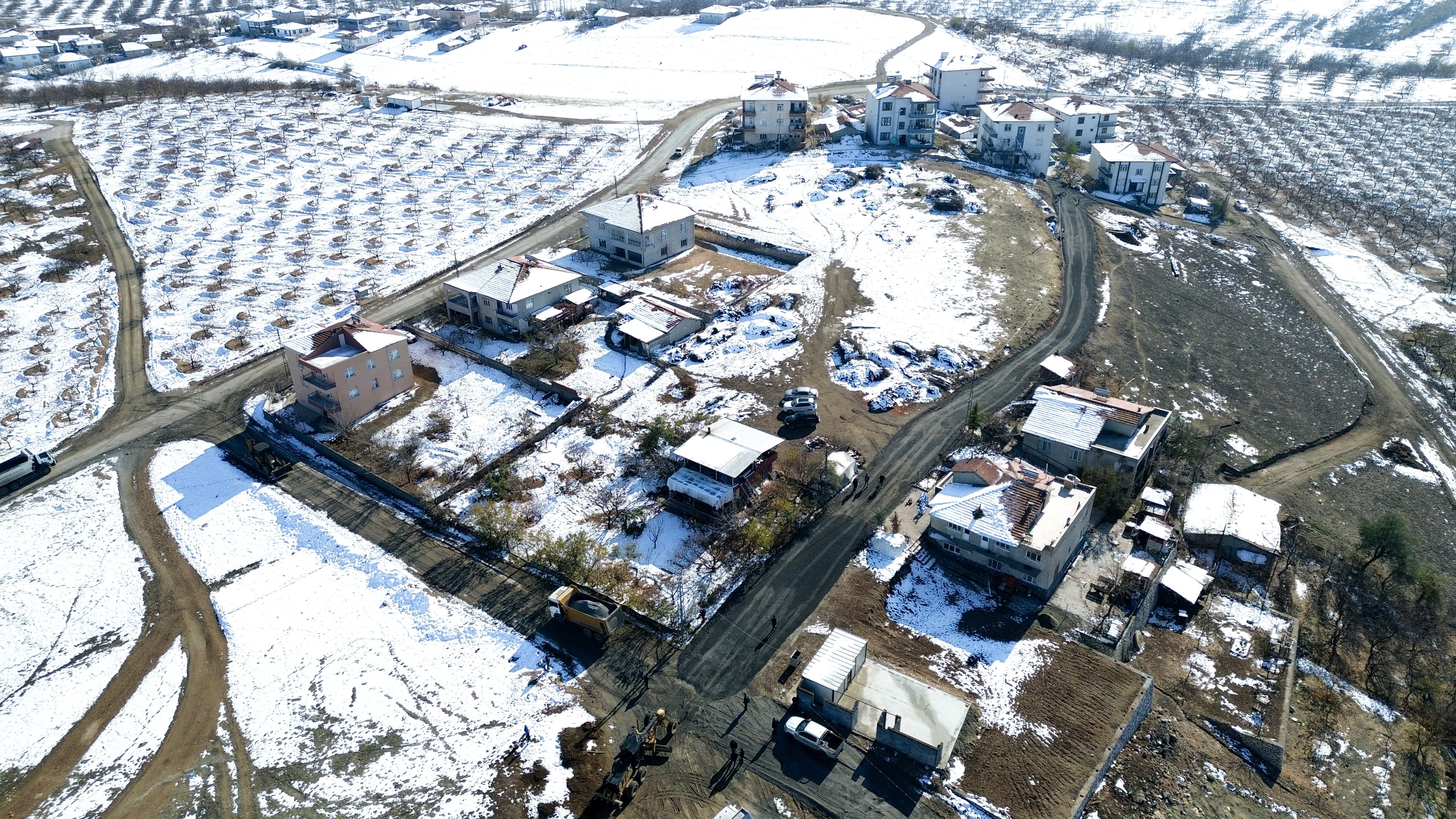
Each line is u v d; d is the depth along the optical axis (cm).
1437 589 5984
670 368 7950
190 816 4375
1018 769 4456
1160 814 4409
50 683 5144
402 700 4928
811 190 11650
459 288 8681
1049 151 12762
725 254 10231
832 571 5691
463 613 5469
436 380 7875
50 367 8275
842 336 8331
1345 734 5072
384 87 17138
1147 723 4894
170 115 15000
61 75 17788
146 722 4878
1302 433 7912
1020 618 5372
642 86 17100
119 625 5509
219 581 5806
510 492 6469
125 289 9581
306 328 8800
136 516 6400
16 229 10706
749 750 4566
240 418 7494
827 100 15738
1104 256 10362
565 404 7475
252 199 11812
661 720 4641
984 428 6969
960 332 8462
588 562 5769
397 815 4325
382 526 6228
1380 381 8838
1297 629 5603
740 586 5581
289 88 16712
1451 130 16200
